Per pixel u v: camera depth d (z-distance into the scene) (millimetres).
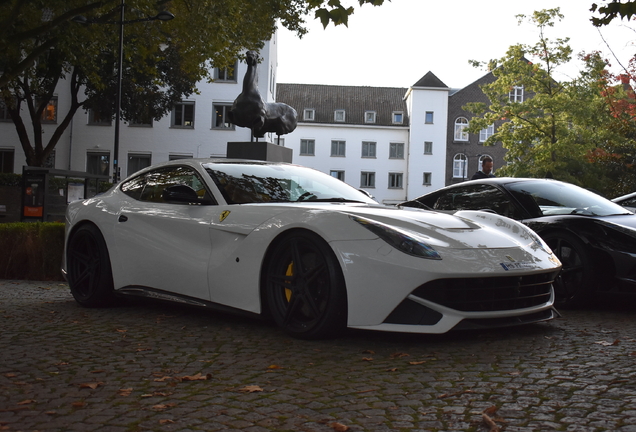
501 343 3453
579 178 28141
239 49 18672
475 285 3312
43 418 2207
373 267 3225
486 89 29641
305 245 3498
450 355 3164
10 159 36250
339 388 2580
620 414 2232
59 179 18859
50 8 13859
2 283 6852
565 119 27844
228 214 3924
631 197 7336
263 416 2227
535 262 3580
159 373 2826
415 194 60562
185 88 29297
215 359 3092
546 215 5254
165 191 4031
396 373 2812
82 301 4785
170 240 4211
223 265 3838
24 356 3158
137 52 19438
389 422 2160
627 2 6219
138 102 28125
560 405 2340
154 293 4301
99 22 14922
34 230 7449
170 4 17203
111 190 5031
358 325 3270
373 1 5930
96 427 2115
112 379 2725
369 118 62500
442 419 2191
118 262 4547
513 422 2148
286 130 12484
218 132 37031
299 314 3580
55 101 36156
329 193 4438
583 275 4738
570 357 3131
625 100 21047
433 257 3230
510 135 28859
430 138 60656
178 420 2184
